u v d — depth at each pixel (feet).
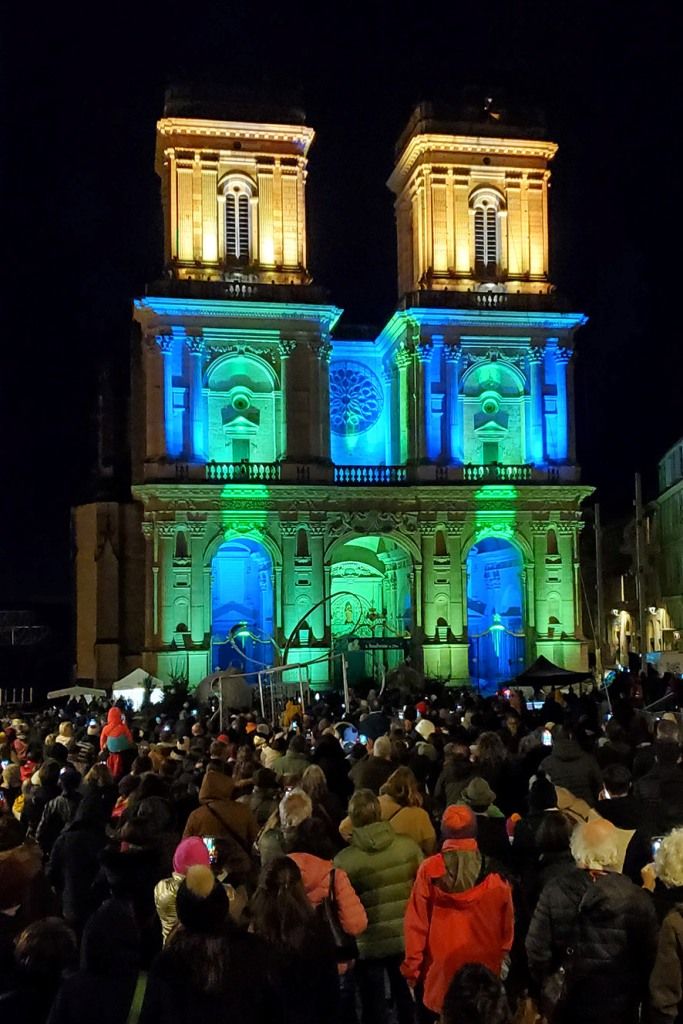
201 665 218.59
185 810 57.67
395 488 227.61
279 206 231.09
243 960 27.43
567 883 34.60
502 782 63.87
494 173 238.89
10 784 75.25
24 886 35.40
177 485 219.00
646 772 57.26
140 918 36.06
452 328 232.94
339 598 253.03
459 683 226.38
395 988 40.11
